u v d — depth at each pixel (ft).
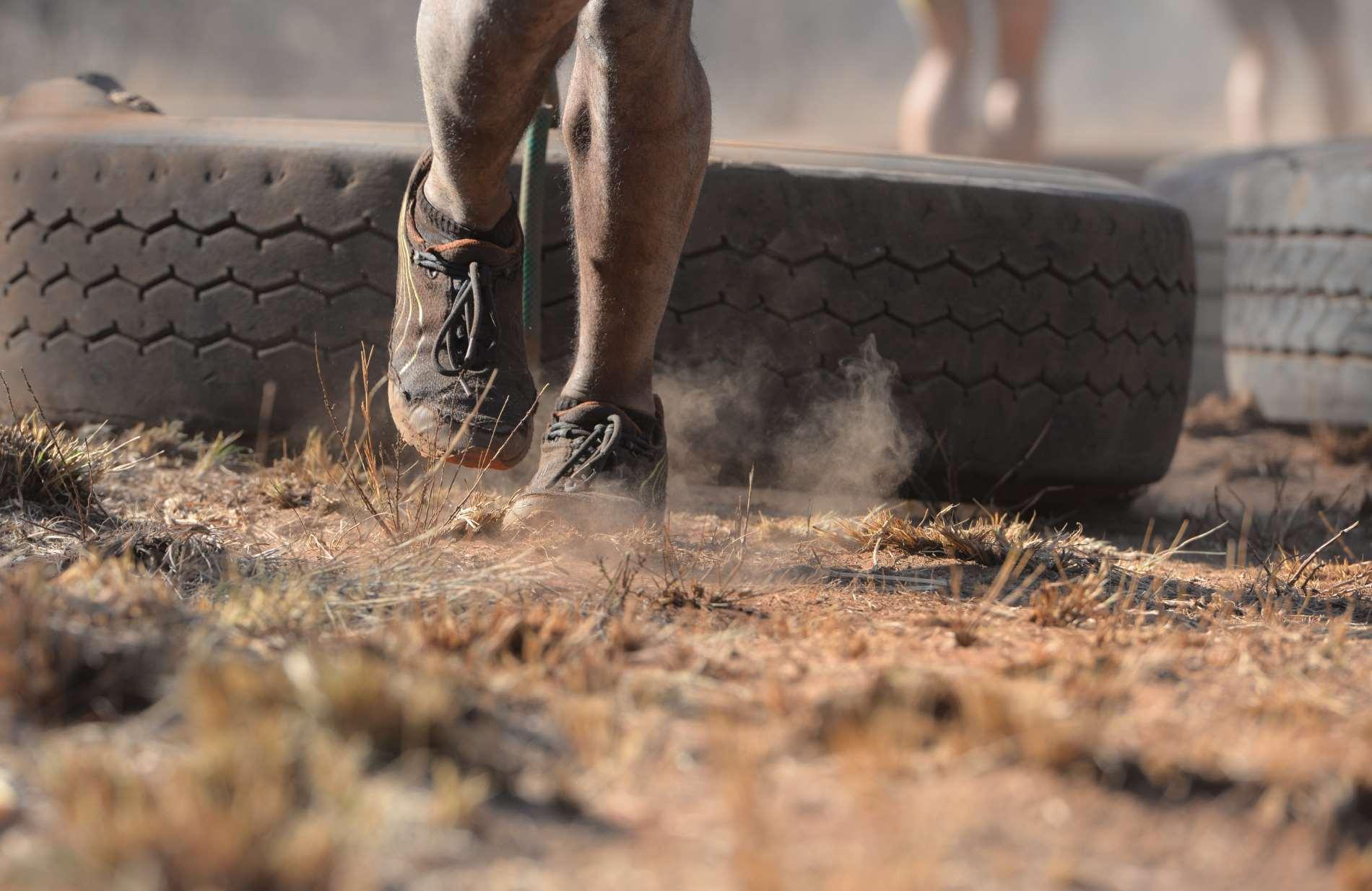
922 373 30.76
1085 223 31.81
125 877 11.07
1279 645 20.08
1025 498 33.22
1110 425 32.63
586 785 13.62
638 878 11.87
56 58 228.22
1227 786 13.83
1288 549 31.17
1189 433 51.31
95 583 18.94
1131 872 12.34
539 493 23.76
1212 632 21.08
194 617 17.81
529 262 28.48
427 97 22.00
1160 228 33.45
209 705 13.69
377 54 266.16
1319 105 119.65
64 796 12.25
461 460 23.61
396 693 14.17
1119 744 14.44
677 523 28.37
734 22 312.29
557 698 15.81
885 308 30.48
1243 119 120.57
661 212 22.76
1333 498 38.68
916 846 12.41
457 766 13.53
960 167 32.91
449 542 23.20
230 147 30.86
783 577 23.52
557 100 28.19
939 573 24.71
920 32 94.22
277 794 12.00
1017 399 31.42
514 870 11.92
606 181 22.45
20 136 32.60
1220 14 123.13
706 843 12.51
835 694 15.64
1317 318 49.42
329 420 30.99
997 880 12.09
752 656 18.28
